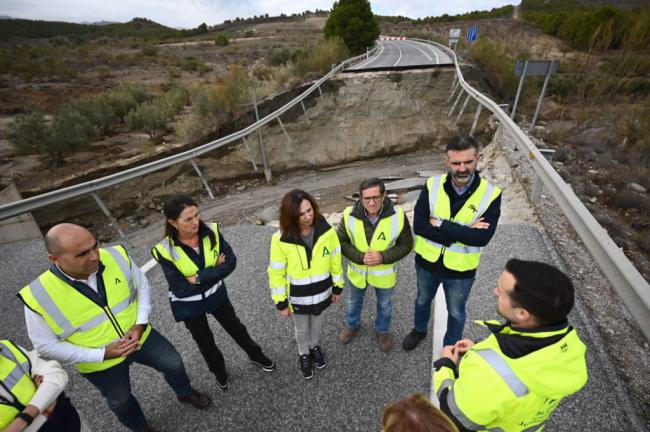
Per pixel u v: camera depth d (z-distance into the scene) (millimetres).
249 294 3762
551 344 1219
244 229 5324
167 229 2281
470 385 1283
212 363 2537
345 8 26953
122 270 2145
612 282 2471
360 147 16891
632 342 2684
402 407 1118
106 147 15211
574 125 10117
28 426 1563
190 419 2486
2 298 4102
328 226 2486
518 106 15992
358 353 2883
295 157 15938
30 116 13766
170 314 3551
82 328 1939
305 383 2662
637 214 5957
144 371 2908
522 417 1275
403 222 2600
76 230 1758
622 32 9289
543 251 3844
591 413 2146
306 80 18359
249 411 2490
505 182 6117
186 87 22672
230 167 14539
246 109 15688
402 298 3471
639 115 9188
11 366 1590
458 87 17516
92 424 2508
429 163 15406
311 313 2607
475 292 3352
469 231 2230
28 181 11734
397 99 17625
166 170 12891
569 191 3541
